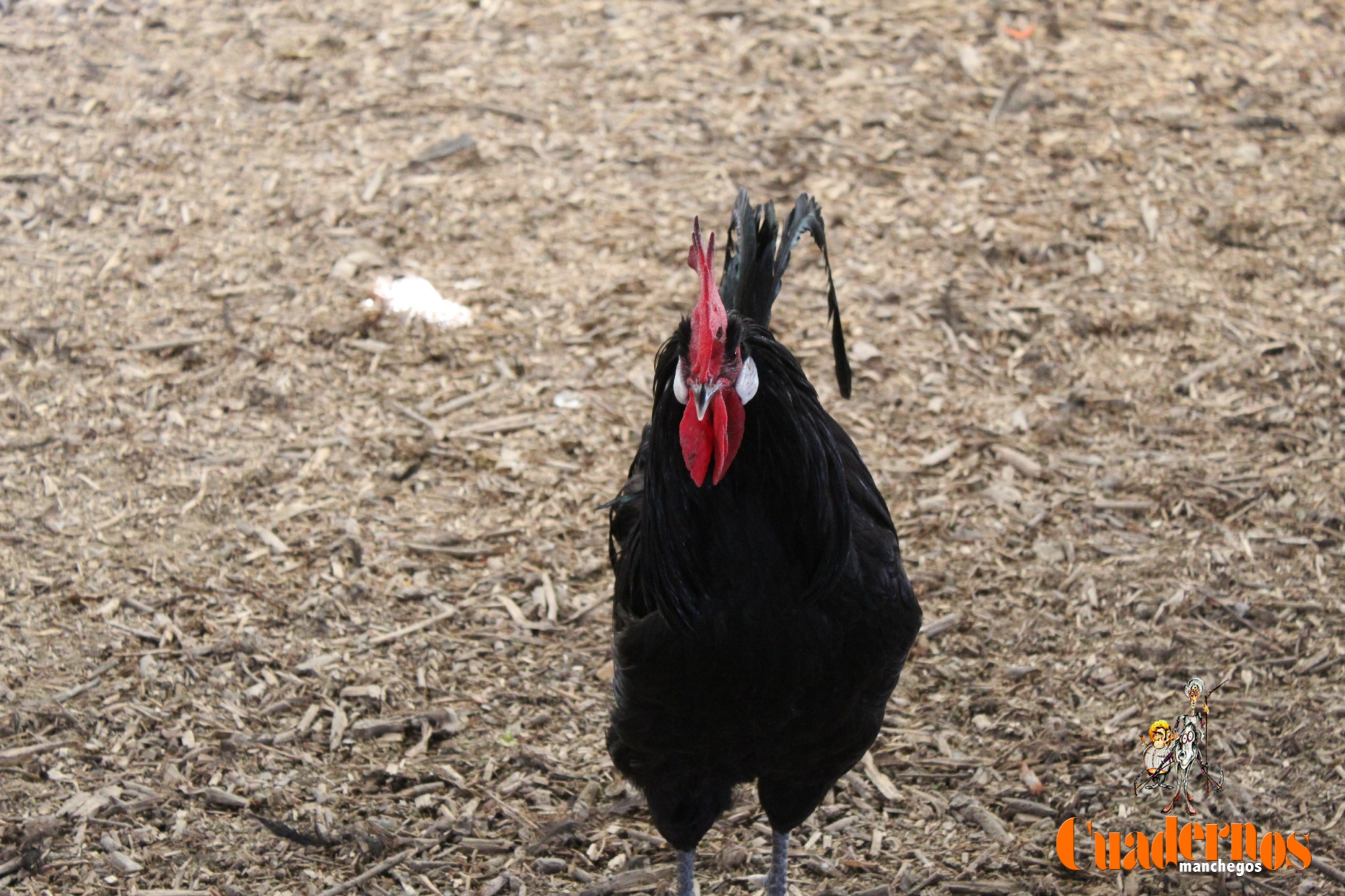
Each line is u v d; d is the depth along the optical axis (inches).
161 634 204.8
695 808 152.7
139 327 276.8
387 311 281.9
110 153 331.9
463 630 208.5
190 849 169.9
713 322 119.4
